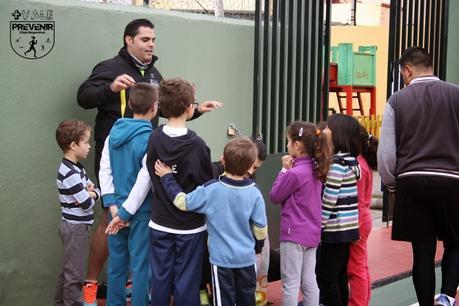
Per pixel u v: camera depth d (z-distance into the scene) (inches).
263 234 193.6
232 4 391.5
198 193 187.0
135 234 199.6
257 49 281.9
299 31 299.4
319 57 312.7
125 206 193.5
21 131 220.5
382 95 791.1
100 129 226.4
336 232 213.9
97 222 243.1
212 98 282.4
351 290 227.8
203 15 285.3
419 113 213.5
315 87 311.4
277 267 242.7
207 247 205.6
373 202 448.1
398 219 218.8
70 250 212.7
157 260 191.5
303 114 305.4
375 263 302.8
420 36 379.9
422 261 216.8
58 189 218.1
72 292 213.5
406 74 223.1
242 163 187.0
